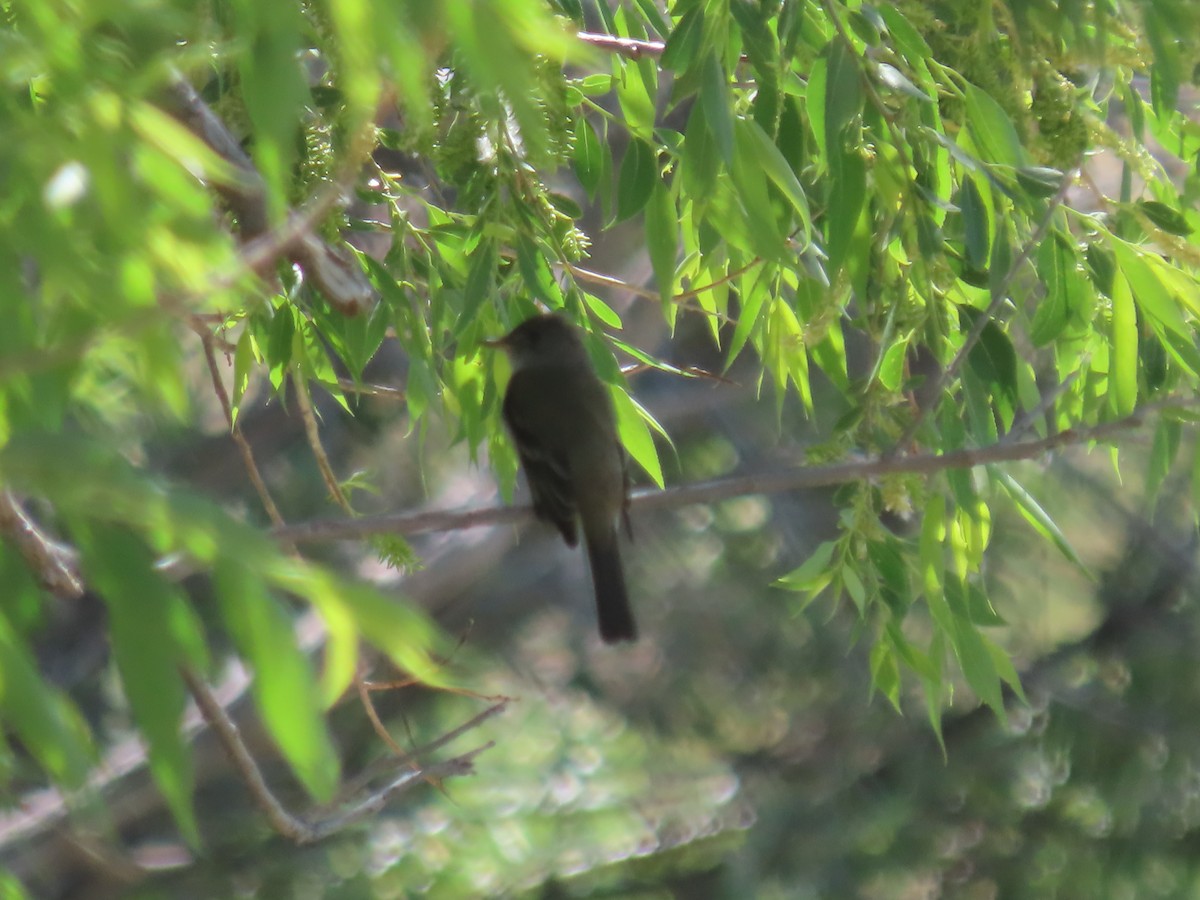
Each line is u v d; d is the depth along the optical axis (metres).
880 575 9.12
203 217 4.48
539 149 4.85
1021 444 8.41
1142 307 8.65
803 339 8.44
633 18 9.98
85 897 19.47
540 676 24.22
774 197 9.02
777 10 8.29
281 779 22.33
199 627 4.33
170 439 17.73
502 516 9.01
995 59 8.57
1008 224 8.85
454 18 4.32
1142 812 20.42
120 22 4.47
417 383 9.58
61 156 4.26
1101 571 22.27
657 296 9.63
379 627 4.09
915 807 21.41
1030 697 21.72
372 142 7.59
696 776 22.62
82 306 4.72
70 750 4.35
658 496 8.46
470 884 20.83
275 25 4.54
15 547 4.96
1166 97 7.54
